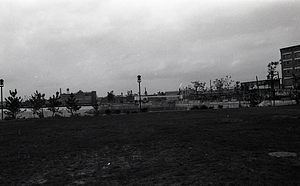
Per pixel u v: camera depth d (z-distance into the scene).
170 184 5.02
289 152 7.34
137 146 9.22
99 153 8.29
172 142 9.68
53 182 5.47
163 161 6.90
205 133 11.55
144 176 5.63
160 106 46.41
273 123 14.19
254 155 7.12
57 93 31.70
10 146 10.01
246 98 41.09
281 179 5.06
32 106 31.73
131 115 25.84
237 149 8.00
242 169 5.83
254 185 4.77
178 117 20.81
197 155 7.40
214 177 5.33
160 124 16.02
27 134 13.57
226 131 11.91
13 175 6.07
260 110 25.23
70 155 8.11
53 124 18.94
